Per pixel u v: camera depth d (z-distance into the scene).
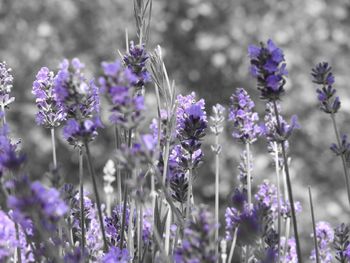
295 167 9.82
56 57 10.76
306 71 10.48
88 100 2.22
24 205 1.60
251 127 2.88
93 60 10.84
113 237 2.61
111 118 1.87
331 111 2.46
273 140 2.17
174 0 10.83
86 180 9.67
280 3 10.84
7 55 10.60
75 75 2.03
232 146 9.30
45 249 2.01
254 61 2.08
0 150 1.96
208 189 9.27
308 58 10.65
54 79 2.65
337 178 9.88
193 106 2.50
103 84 1.82
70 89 2.03
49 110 2.65
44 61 10.72
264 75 2.08
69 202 2.43
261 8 10.78
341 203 9.67
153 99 9.91
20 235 2.12
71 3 10.92
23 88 10.50
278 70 2.09
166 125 2.47
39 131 10.08
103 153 9.81
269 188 2.94
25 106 10.30
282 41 10.55
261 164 9.11
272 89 2.11
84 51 10.88
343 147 2.44
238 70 10.45
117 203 2.89
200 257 1.70
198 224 1.72
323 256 3.04
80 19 10.98
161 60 2.58
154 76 2.57
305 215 9.22
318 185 9.90
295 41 10.70
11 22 10.84
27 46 10.72
